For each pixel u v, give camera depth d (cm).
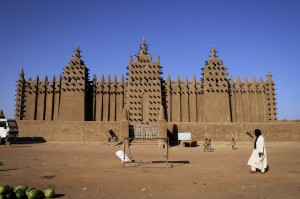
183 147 3578
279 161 1988
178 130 3991
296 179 1223
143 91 4872
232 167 1623
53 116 4853
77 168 1571
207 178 1246
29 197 844
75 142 3922
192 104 4978
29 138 4022
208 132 3997
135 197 903
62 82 4847
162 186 1073
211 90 4916
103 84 5031
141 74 4922
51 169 1529
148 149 3197
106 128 4034
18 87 4850
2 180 1199
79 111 4775
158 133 3722
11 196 829
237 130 4006
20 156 2241
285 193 957
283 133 4000
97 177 1272
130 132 3794
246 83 5066
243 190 1004
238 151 3012
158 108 4825
